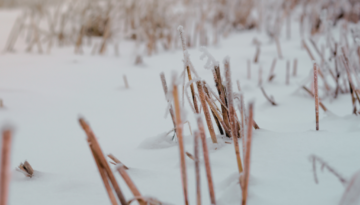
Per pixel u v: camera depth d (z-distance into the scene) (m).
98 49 3.22
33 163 1.11
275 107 1.71
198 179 0.72
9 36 3.45
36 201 0.87
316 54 2.57
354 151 0.92
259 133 1.07
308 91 1.76
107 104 1.85
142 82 2.25
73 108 1.79
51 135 1.40
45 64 2.63
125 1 3.51
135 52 2.97
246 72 2.38
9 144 0.55
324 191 0.79
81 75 2.39
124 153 1.11
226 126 1.07
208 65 1.03
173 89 0.69
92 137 0.69
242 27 3.82
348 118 1.23
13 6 5.24
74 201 0.86
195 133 0.71
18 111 1.73
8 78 2.25
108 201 0.85
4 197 0.56
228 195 0.79
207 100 1.06
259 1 3.77
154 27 3.18
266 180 0.84
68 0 3.79
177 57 2.87
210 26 3.88
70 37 3.42
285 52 2.76
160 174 0.93
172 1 3.43
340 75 1.76
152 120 1.58
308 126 1.24
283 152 0.96
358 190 0.66
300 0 3.82
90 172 1.01
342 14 3.26
